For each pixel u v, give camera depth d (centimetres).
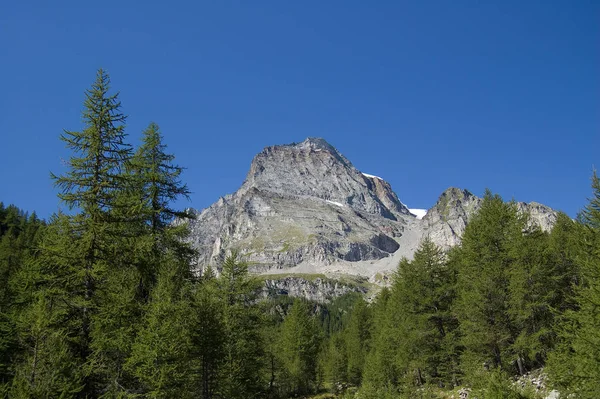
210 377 2644
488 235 3378
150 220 2034
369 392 3241
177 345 1850
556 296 2941
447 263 4147
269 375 5319
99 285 1764
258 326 3319
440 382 3891
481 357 3075
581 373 1853
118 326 1773
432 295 4012
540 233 3481
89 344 1655
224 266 3288
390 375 4481
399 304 4391
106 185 1744
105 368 1688
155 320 1792
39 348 1566
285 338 6388
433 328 3897
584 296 1955
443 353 3706
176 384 1812
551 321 2883
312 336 6519
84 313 1697
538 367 3103
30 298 1706
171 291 1969
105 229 1695
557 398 2147
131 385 1762
